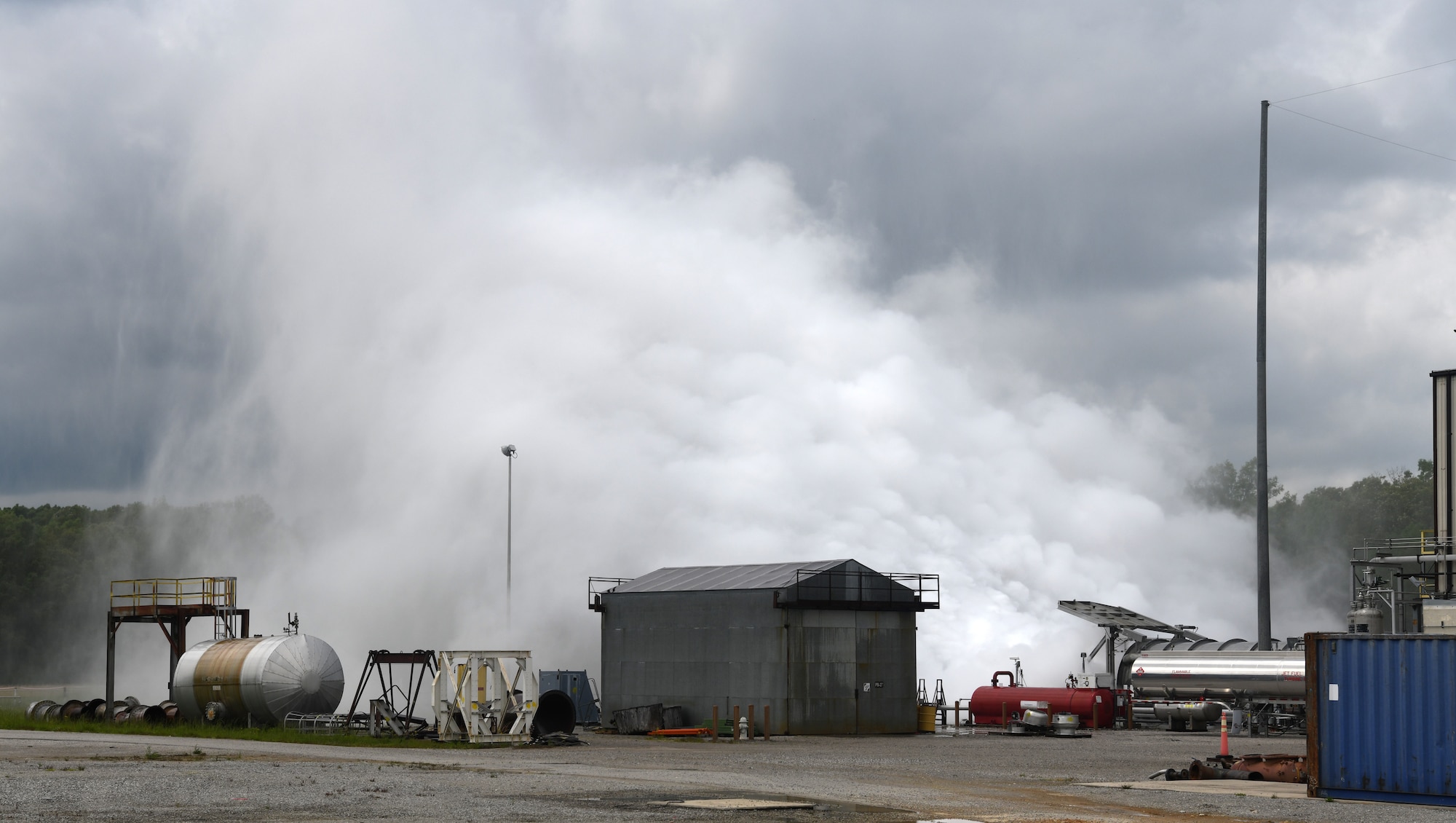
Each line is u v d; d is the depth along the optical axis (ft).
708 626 167.94
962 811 73.92
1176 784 94.07
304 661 157.79
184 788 77.66
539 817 65.87
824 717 163.12
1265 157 194.70
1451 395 211.20
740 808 71.46
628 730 165.58
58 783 79.10
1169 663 193.26
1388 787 81.15
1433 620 184.34
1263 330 190.80
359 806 70.03
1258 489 189.06
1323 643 84.58
